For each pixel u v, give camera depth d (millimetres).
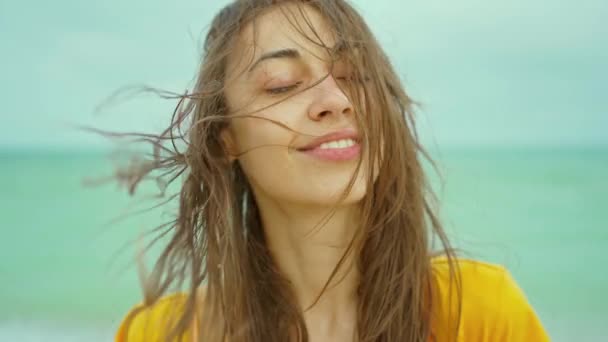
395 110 1884
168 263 2133
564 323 8180
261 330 1969
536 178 17688
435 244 2135
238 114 1854
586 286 9875
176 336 2020
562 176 17922
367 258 1924
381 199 1883
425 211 2127
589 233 12828
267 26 1817
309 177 1703
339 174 1696
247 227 2074
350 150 1697
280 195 1773
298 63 1753
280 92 1768
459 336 1867
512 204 15016
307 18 1810
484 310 1858
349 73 1784
